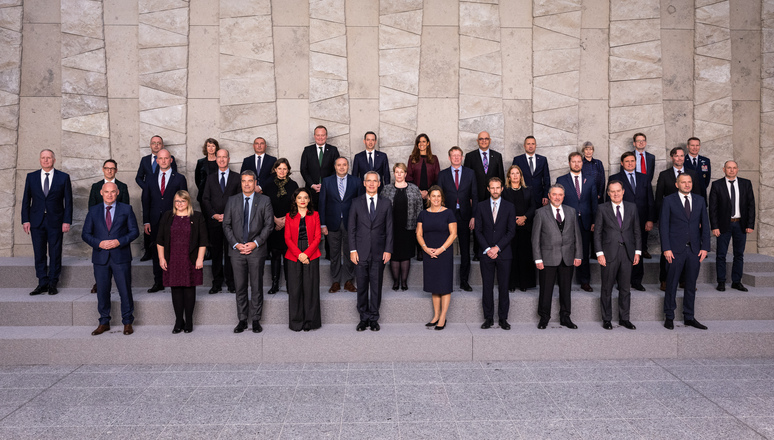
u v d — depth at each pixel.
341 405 4.05
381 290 5.60
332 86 7.29
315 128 6.78
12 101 7.02
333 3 7.25
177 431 3.61
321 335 5.12
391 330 5.32
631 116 7.41
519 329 5.35
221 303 5.55
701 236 5.46
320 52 7.27
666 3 7.38
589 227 6.08
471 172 6.19
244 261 5.27
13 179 7.05
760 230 7.48
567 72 7.38
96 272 5.21
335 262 6.02
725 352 5.18
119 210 5.29
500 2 7.37
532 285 6.16
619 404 4.05
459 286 6.38
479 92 7.36
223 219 5.33
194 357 5.06
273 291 6.03
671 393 4.27
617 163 7.42
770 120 7.44
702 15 7.36
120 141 7.14
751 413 3.88
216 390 4.36
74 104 7.08
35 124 7.07
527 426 3.68
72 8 7.04
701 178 6.73
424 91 7.35
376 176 5.32
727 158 7.41
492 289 5.44
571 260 5.38
